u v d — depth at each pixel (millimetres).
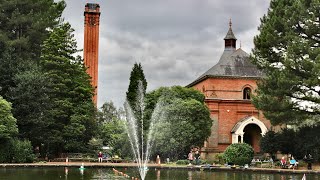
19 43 59688
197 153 59250
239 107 70062
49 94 54188
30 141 50625
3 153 46219
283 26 46969
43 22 63500
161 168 45375
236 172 42125
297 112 46156
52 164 44031
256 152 68875
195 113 59406
